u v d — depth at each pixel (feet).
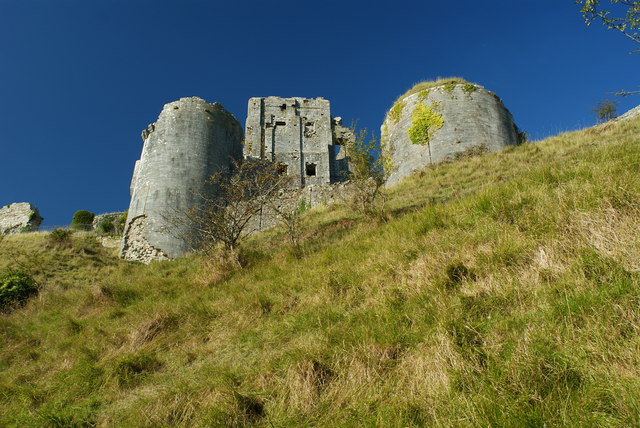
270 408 9.46
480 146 53.11
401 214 28.66
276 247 34.06
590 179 14.70
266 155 101.65
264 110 108.88
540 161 34.58
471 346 8.90
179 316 18.30
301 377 9.96
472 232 15.64
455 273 12.94
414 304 12.19
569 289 9.66
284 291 17.92
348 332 12.00
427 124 56.34
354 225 31.86
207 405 9.96
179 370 13.52
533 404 6.90
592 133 40.14
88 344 17.57
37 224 104.22
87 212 108.58
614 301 8.53
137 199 63.21
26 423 11.41
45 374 15.64
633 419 5.83
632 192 12.06
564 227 12.31
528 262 11.78
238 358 13.28
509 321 9.65
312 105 113.19
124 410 11.43
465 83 58.75
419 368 9.09
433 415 7.48
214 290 22.44
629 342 7.46
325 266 19.75
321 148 106.63
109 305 25.29
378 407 8.25
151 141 67.77
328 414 8.64
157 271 43.68
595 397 6.56
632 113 44.21
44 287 39.88
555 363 7.55
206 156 67.56
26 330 23.36
